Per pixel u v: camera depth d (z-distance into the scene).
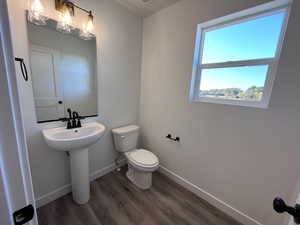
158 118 2.04
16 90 0.33
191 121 1.66
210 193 1.59
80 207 1.45
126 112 2.10
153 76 2.01
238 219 1.39
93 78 1.64
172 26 1.69
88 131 1.54
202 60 1.61
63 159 1.53
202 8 1.42
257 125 1.21
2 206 0.34
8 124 0.32
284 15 1.09
